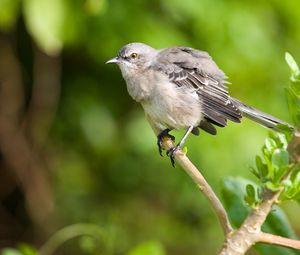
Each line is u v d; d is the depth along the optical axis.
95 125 13.38
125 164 13.56
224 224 3.37
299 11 12.25
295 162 3.33
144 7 11.83
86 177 13.94
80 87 13.34
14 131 13.52
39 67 13.10
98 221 13.56
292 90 3.42
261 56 12.27
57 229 13.66
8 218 13.95
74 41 11.50
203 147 12.14
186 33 12.09
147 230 13.64
